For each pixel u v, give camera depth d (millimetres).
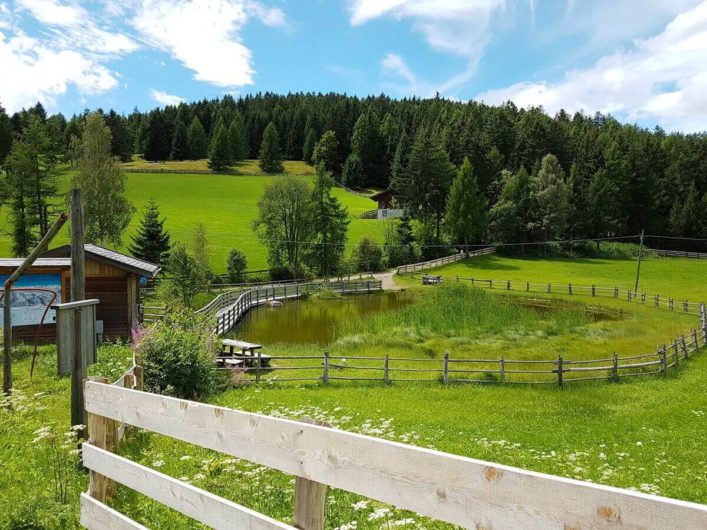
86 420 5914
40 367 13008
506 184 73625
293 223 54562
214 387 13523
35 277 17547
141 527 3115
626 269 59656
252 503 4805
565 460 8422
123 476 3496
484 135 88062
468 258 65812
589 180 81625
